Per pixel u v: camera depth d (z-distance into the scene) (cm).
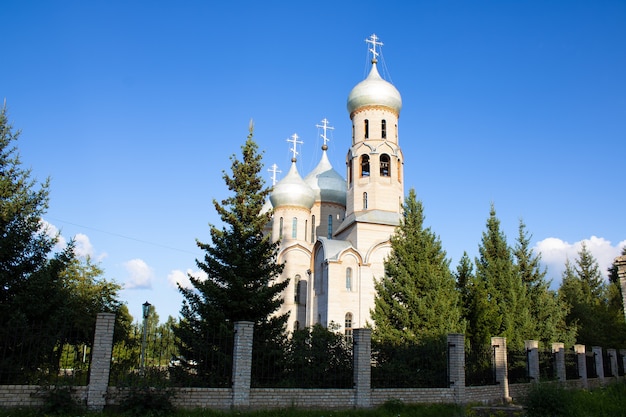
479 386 2397
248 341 1886
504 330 3250
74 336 1958
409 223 3219
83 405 1638
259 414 1747
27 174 2278
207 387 1814
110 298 3466
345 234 4744
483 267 3700
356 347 2073
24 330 1736
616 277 6656
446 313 2897
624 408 1969
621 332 3903
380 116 4875
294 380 2081
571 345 3606
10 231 2041
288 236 5284
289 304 4988
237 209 2594
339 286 4272
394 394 2114
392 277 3152
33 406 1593
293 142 5628
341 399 2005
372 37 5169
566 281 5794
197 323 2333
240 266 2447
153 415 1631
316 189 5825
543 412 1878
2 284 1989
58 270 2094
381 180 4709
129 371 1841
